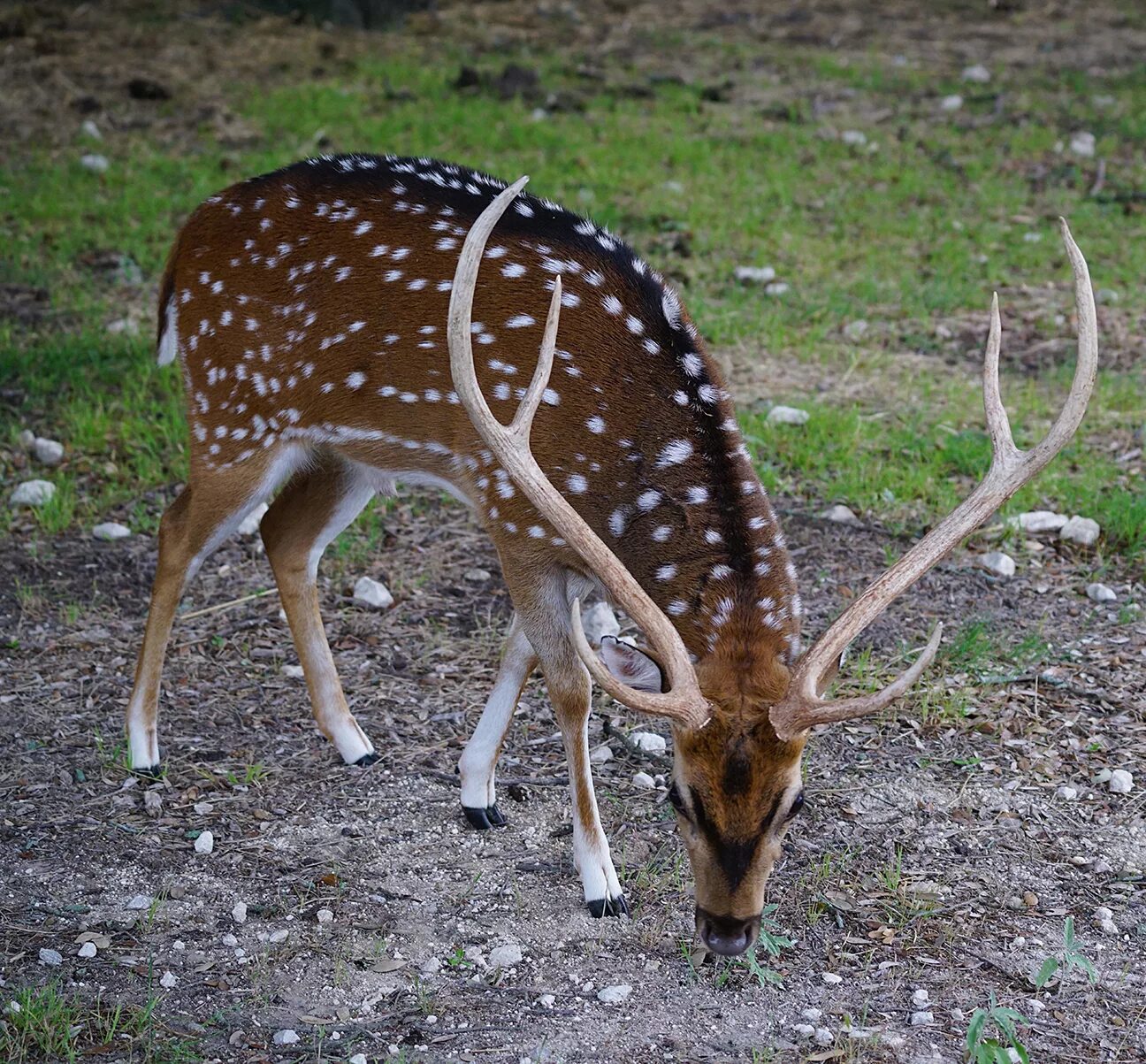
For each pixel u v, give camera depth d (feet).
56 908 25.68
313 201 28.86
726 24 93.91
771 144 68.69
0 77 74.74
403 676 33.45
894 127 72.59
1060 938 25.45
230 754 30.60
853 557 37.81
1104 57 86.63
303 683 33.24
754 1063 22.20
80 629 34.60
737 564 24.30
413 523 39.93
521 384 26.43
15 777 29.30
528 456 22.84
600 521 25.90
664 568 24.91
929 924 25.73
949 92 78.38
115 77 76.02
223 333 29.22
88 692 32.35
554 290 22.33
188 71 77.87
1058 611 35.86
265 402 28.99
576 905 26.40
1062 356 48.60
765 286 53.52
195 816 28.55
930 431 43.32
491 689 33.04
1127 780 29.53
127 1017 23.17
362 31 87.86
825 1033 23.08
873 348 49.11
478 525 39.88
